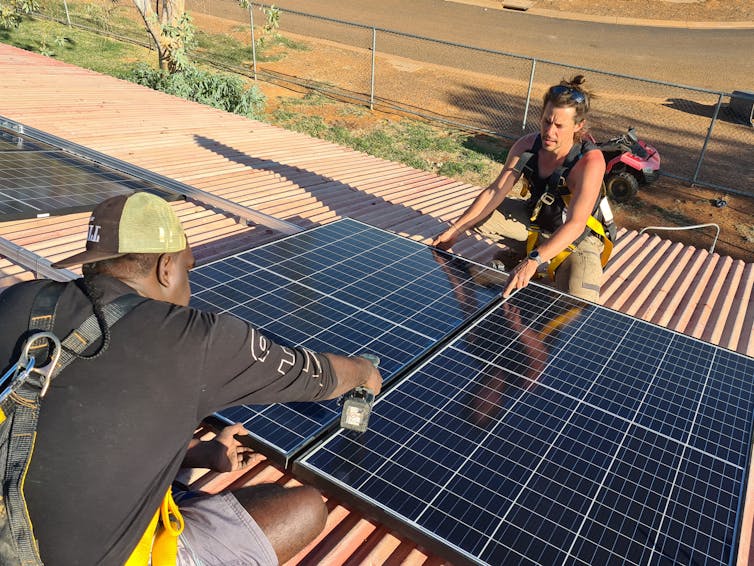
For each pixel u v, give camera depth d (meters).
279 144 9.00
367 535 2.64
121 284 1.81
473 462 2.60
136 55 23.25
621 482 2.55
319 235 4.70
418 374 3.11
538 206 4.61
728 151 18.11
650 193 15.38
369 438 2.71
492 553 2.21
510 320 3.71
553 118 4.21
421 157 16.58
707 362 3.47
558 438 2.77
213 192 6.60
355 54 25.97
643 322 3.82
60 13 27.45
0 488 1.59
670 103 22.12
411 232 6.38
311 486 2.59
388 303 3.76
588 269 4.47
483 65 25.62
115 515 1.69
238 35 27.36
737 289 6.21
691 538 2.31
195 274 3.90
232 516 2.20
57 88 10.20
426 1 35.53
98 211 1.88
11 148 6.36
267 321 3.44
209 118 9.76
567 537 2.29
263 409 2.87
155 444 1.72
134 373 1.69
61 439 1.63
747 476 2.65
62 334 1.70
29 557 1.62
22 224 5.03
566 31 30.97
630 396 3.10
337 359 2.28
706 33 31.55
